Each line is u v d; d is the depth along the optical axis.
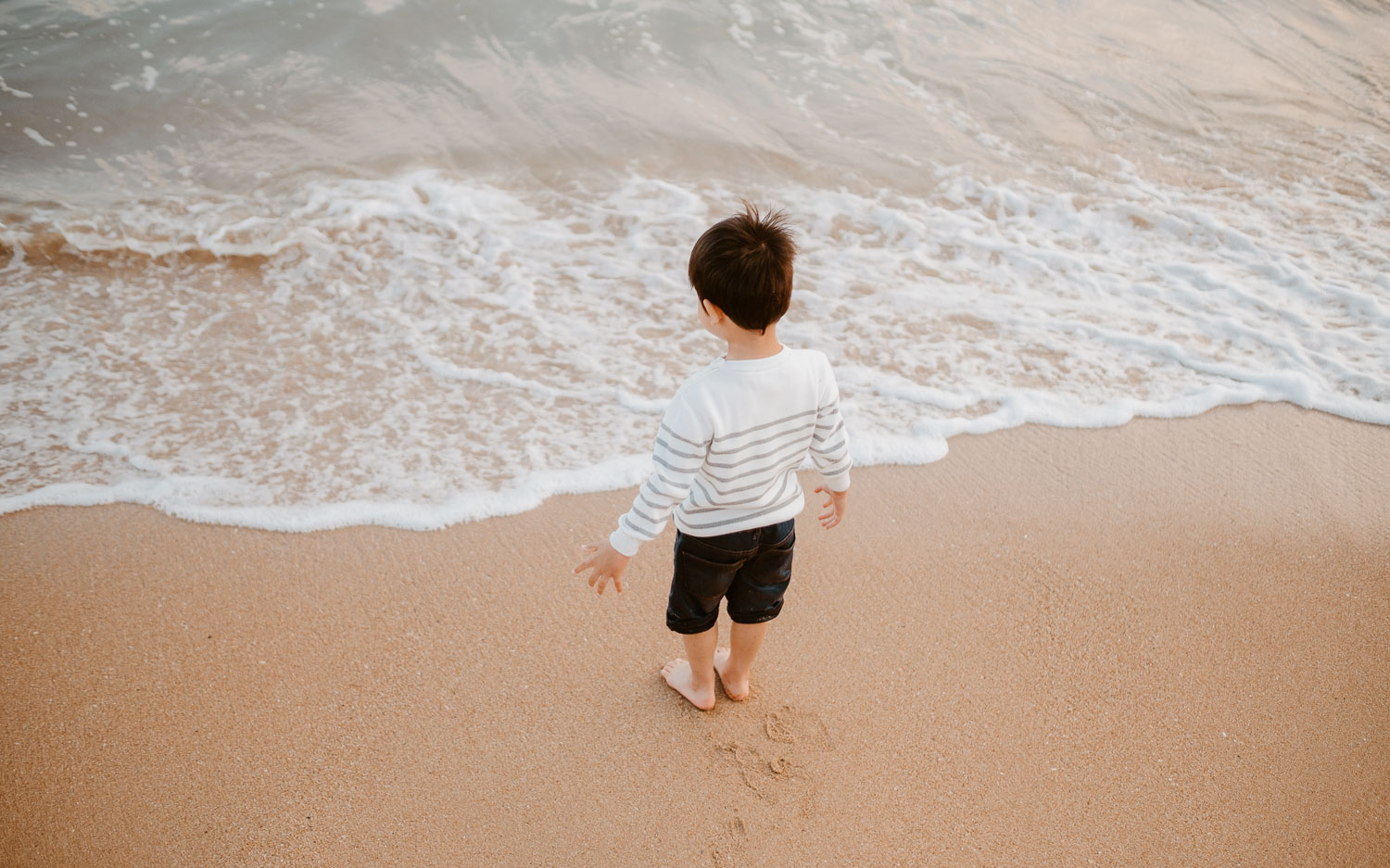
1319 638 2.85
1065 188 5.46
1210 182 5.60
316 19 6.12
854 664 2.70
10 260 4.30
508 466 3.39
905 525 3.21
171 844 2.17
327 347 3.96
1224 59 6.88
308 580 2.89
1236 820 2.32
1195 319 4.44
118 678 2.55
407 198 4.96
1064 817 2.30
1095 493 3.39
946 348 4.16
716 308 1.78
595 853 2.19
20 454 3.30
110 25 5.93
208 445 3.41
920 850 2.21
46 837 2.17
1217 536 3.22
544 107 5.71
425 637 2.72
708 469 1.89
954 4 7.17
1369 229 5.16
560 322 4.20
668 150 5.49
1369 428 3.79
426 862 2.15
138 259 4.38
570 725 2.50
